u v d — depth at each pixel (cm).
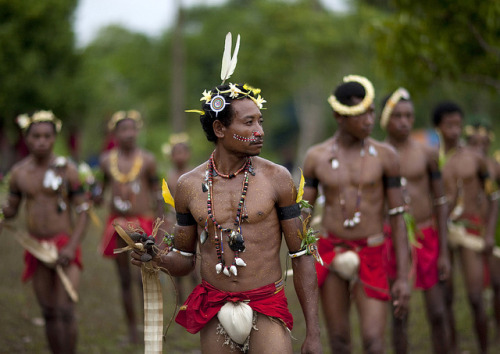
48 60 2083
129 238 533
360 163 764
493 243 1021
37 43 2042
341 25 3497
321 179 774
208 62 5472
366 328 736
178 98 3644
